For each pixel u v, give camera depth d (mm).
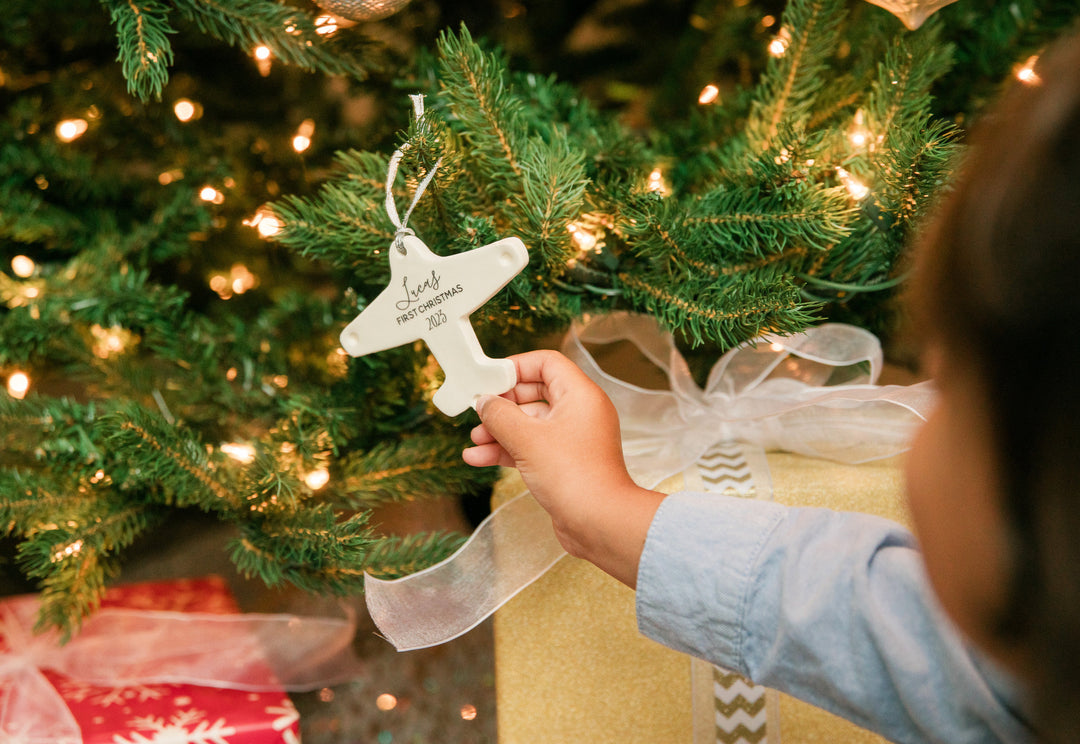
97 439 677
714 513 503
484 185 635
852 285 626
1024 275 343
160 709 670
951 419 386
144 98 616
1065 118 344
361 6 584
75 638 706
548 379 563
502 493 632
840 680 461
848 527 483
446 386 563
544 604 635
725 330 594
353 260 634
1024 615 384
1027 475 364
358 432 707
